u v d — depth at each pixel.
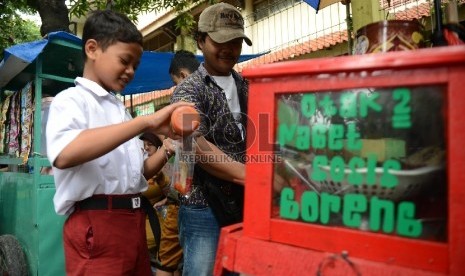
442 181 0.74
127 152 1.58
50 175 2.78
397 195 0.78
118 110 1.64
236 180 1.60
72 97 1.44
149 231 3.03
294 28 6.15
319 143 0.87
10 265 2.71
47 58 2.98
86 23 1.54
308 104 0.88
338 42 4.56
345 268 0.79
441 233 0.73
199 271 1.79
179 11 5.76
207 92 1.78
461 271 0.70
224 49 1.86
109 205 1.51
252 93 0.94
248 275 0.92
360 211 0.81
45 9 4.34
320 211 0.86
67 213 1.54
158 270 2.97
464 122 0.71
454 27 1.17
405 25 1.03
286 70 0.89
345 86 0.83
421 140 0.76
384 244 0.78
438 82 0.74
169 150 1.66
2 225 3.69
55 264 2.71
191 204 1.80
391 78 0.78
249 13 7.08
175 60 3.04
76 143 1.25
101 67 1.51
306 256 0.84
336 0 3.78
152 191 3.01
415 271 0.73
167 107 1.25
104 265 1.48
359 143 0.82
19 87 3.84
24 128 3.12
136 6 5.24
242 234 0.98
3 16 6.64
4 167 4.26
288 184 0.90
